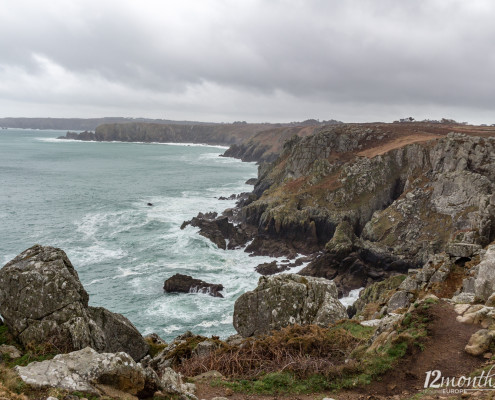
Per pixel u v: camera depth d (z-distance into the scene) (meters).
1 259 44.59
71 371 8.34
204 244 52.59
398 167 63.91
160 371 12.71
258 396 9.46
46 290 12.38
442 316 11.13
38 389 7.70
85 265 44.41
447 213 48.75
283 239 56.28
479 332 10.03
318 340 11.83
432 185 54.19
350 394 9.22
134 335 14.39
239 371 11.09
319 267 45.12
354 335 13.11
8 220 61.19
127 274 42.53
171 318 33.84
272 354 11.63
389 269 44.88
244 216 65.25
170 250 50.19
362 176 62.75
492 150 50.62
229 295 38.47
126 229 58.59
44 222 60.88
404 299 21.86
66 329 11.87
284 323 15.27
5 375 7.95
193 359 12.94
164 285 39.25
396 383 9.30
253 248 53.12
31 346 11.61
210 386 10.05
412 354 9.99
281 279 16.62
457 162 52.28
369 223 53.56
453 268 22.92
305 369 10.24
